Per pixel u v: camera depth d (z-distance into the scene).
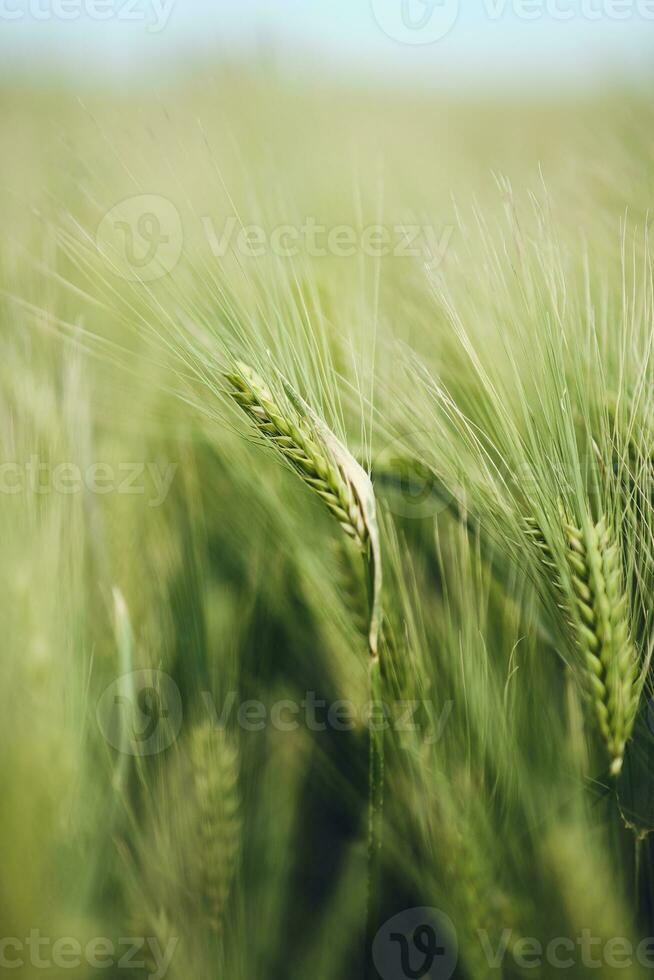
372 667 0.51
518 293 0.55
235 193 0.66
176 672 0.57
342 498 0.51
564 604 0.53
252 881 0.54
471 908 0.51
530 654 0.56
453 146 1.19
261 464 0.60
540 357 0.54
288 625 0.59
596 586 0.50
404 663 0.54
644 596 0.53
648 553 0.53
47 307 0.64
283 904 0.54
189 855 0.53
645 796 0.53
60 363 0.62
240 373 0.53
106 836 0.53
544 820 0.53
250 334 0.56
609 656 0.50
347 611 0.58
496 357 0.58
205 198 0.65
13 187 0.71
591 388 0.55
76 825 0.53
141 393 0.65
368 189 0.87
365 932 0.51
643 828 0.52
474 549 0.58
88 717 0.54
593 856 0.52
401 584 0.56
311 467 0.52
